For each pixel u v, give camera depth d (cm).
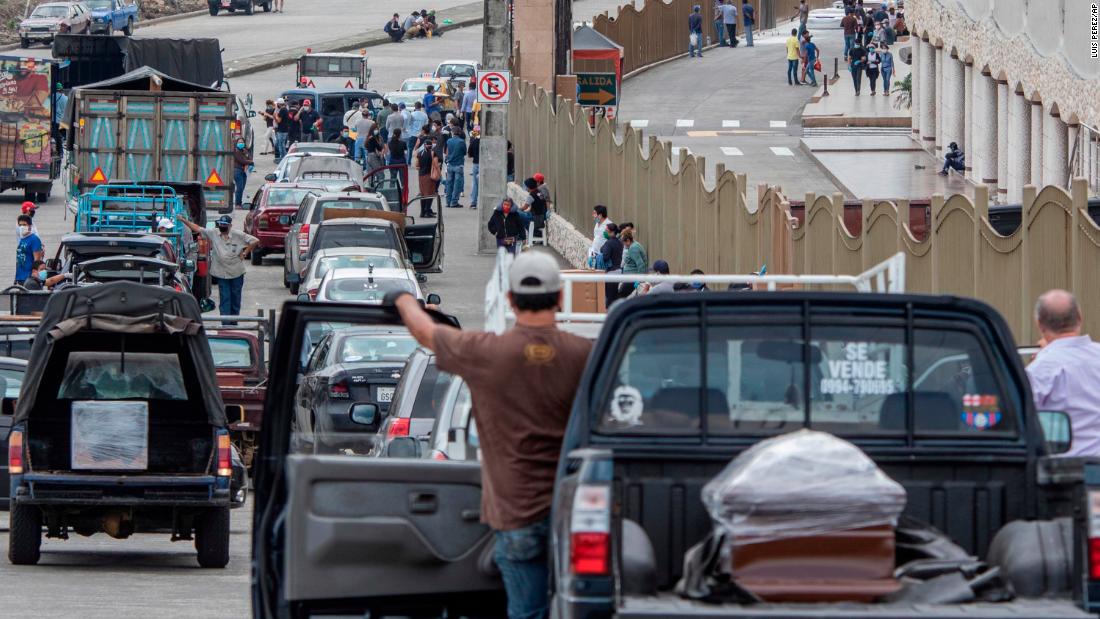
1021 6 9538
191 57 16500
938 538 1983
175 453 4631
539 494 2011
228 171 11781
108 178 11738
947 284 5381
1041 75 8919
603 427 1988
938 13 12425
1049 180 8750
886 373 2031
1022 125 9700
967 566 1947
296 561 2094
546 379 2003
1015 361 2030
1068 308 2638
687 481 1989
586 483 1808
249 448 6262
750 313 2017
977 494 2028
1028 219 4750
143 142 11719
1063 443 2233
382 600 2150
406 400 4244
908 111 15712
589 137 11369
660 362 2003
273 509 2369
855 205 6662
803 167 13138
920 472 2030
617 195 10588
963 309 2036
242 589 4041
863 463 1845
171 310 4428
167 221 9325
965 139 11744
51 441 4606
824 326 2027
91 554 4888
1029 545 1928
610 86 12781
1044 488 2009
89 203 9988
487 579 2142
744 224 7719
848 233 6259
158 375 4616
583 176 11588
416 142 16638
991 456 2019
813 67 18800
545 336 2014
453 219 14000
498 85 11738
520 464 2006
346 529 2098
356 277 8188
